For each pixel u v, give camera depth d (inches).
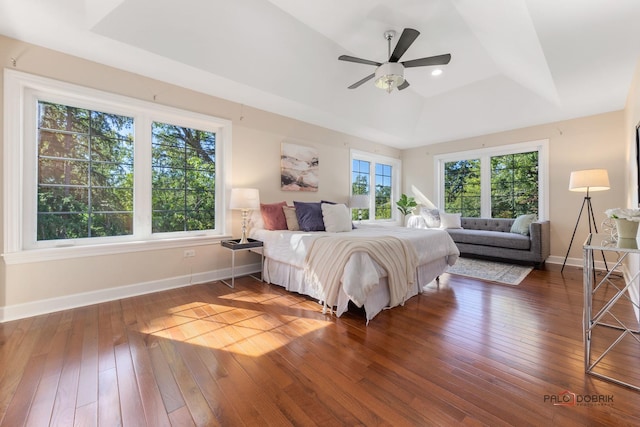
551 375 60.1
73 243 100.2
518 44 97.6
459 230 189.8
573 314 93.0
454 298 110.0
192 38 97.3
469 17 98.6
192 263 126.0
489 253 170.4
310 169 173.3
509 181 192.2
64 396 53.1
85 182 103.0
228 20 96.9
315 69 128.7
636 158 104.5
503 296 111.8
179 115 121.1
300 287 109.4
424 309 98.5
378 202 231.0
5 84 86.0
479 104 172.2
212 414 49.1
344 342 74.7
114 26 85.5
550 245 170.9
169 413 49.2
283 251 117.0
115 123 109.2
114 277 105.7
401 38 89.4
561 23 74.5
